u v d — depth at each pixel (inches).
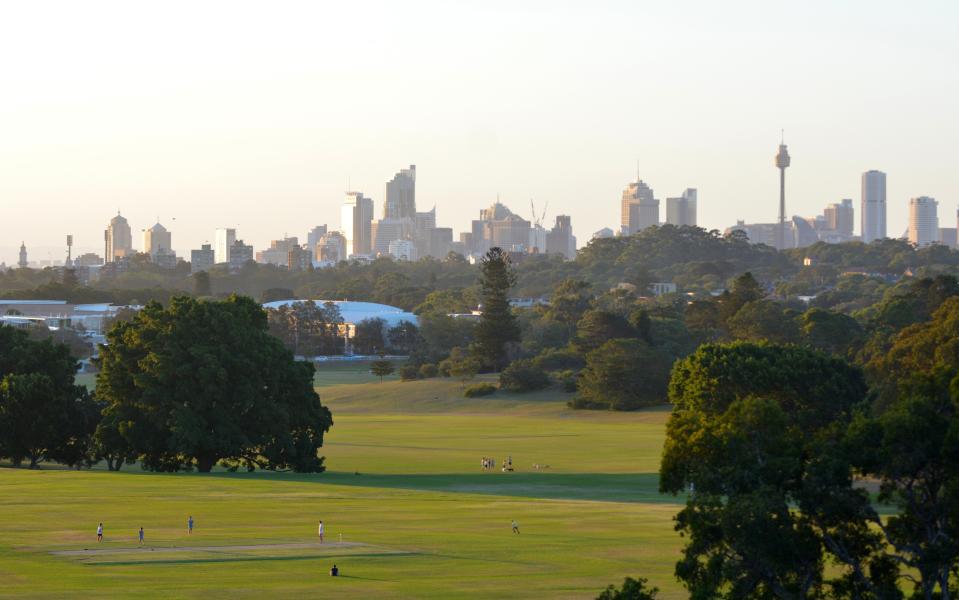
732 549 2588.6
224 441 7121.1
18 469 6924.2
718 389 6815.9
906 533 2586.1
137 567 3718.0
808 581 2576.3
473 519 4734.3
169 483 6038.4
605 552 3991.1
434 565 3777.1
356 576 3604.8
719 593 2618.1
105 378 7544.3
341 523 4616.1
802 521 2596.0
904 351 7632.9
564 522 4650.6
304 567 3740.2
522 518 4749.0
